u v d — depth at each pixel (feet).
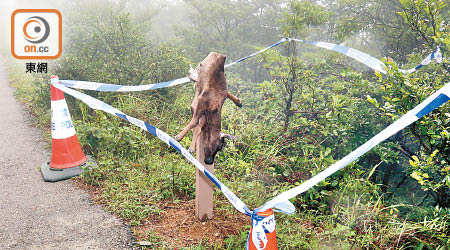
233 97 9.43
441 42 12.12
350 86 18.16
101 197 12.75
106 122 17.62
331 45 12.19
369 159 20.52
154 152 16.96
